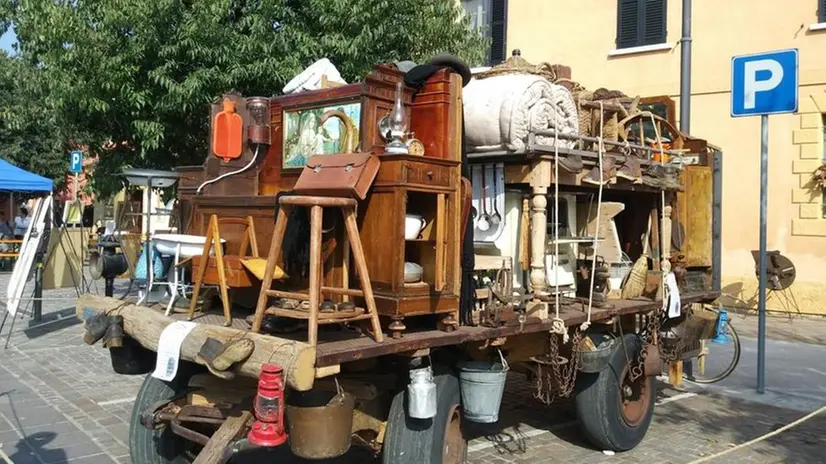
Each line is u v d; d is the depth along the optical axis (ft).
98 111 28.58
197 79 26.58
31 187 44.06
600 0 49.55
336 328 12.82
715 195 23.79
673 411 22.71
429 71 13.61
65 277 36.19
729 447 19.15
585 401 17.89
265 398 10.04
